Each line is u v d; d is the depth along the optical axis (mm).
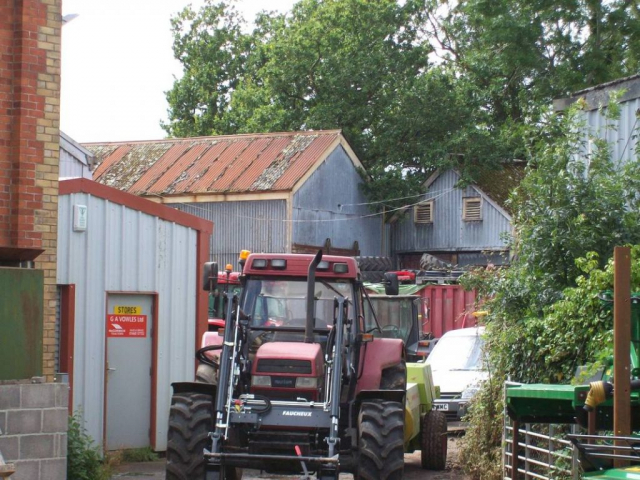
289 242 35156
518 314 12602
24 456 9875
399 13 42688
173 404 10375
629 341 7258
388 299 25922
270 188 35250
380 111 41688
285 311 11305
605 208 12859
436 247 42969
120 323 14898
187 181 37000
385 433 10109
